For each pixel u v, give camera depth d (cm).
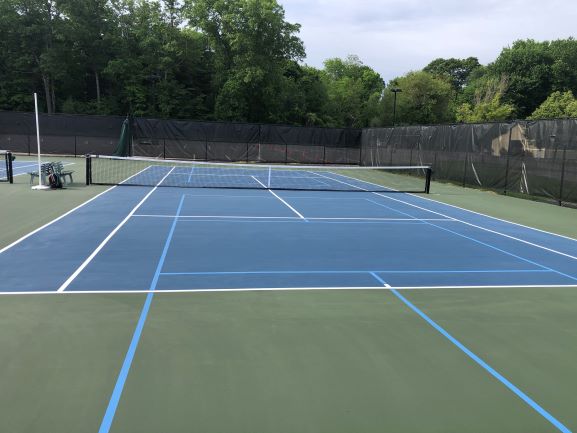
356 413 365
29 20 4762
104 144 3362
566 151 1639
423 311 589
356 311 582
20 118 3272
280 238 1004
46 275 693
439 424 354
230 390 392
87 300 592
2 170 2212
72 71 4994
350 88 6191
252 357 452
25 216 1141
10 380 398
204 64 5459
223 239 974
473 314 584
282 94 5075
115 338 484
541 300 645
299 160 3600
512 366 450
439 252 921
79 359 437
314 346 480
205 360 443
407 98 5847
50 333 493
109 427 338
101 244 893
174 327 516
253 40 4800
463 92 8856
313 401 380
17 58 4853
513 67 7675
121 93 5122
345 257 859
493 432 346
